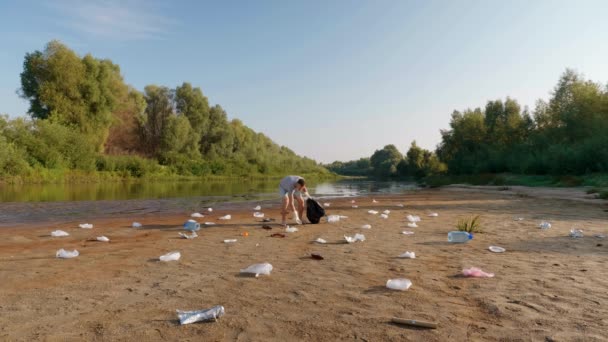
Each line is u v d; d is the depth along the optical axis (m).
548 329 2.78
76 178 36.62
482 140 51.69
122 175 42.53
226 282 4.11
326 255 5.50
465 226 7.61
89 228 8.29
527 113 47.28
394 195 21.58
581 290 3.69
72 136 37.91
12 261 5.09
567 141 34.59
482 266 4.75
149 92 64.19
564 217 9.95
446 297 3.56
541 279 4.09
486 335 2.70
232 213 11.62
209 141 70.81
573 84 37.62
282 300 3.52
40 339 2.68
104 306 3.35
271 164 81.12
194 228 8.05
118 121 49.06
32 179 31.83
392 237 7.07
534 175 32.66
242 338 2.70
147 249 5.96
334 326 2.90
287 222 9.34
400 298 3.55
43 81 39.66
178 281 4.14
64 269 4.66
